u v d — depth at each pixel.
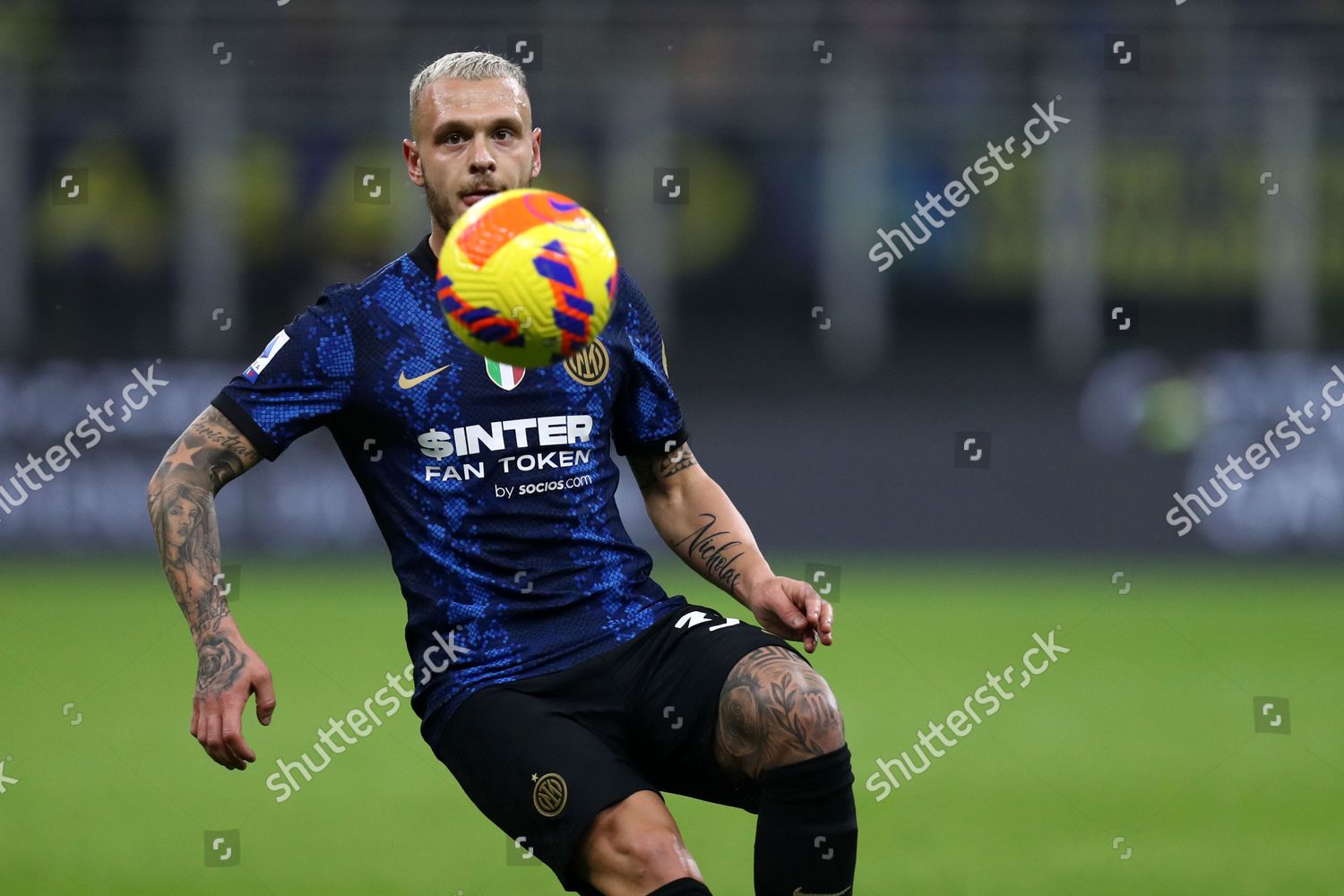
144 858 21.30
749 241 56.81
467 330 11.84
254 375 13.08
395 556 13.20
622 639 12.99
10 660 36.50
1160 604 46.22
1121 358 56.34
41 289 53.69
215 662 12.19
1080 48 59.88
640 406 14.20
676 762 12.85
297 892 19.56
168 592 46.59
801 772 12.05
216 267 54.66
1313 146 56.75
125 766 27.16
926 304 57.00
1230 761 27.64
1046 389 56.31
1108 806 24.47
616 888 11.83
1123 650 39.00
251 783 26.19
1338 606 45.72
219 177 54.66
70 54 57.34
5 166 53.84
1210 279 56.50
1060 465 55.84
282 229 55.00
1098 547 55.19
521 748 12.23
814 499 55.84
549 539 12.99
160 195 54.38
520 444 13.01
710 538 14.43
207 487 12.82
